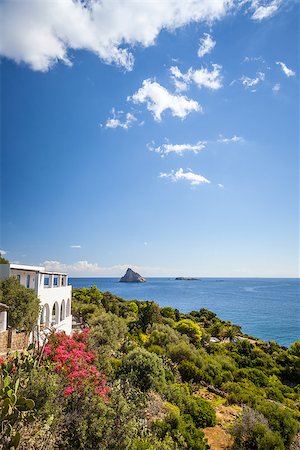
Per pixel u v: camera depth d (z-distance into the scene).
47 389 8.34
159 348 28.80
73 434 8.70
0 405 7.16
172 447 11.13
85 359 13.41
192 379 24.17
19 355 10.09
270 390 26.67
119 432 9.05
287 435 14.91
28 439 7.07
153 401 14.87
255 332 76.00
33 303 18.86
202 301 142.00
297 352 42.34
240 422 15.24
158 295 166.25
